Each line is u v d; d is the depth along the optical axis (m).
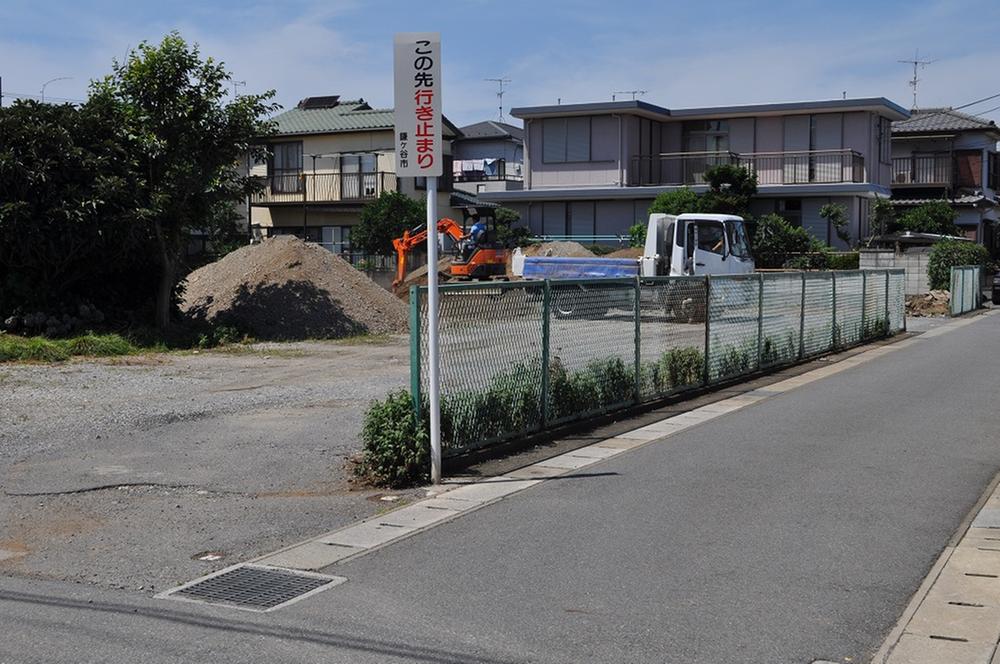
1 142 17.78
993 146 48.25
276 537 6.87
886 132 41.00
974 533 6.94
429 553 6.43
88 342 17.38
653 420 11.69
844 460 9.28
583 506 7.59
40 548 6.60
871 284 22.12
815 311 18.67
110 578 5.98
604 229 40.50
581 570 6.06
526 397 10.07
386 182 42.00
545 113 39.97
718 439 10.37
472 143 53.25
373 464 8.38
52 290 19.08
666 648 4.87
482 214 31.12
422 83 8.09
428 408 8.62
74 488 8.12
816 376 15.86
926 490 8.13
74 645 4.90
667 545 6.57
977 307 33.88
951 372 16.03
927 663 4.73
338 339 20.91
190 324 20.81
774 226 34.88
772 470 8.84
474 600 5.54
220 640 4.97
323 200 42.56
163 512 7.51
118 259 19.44
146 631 5.09
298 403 12.47
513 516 7.32
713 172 35.75
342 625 5.18
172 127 19.52
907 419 11.55
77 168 18.31
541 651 4.83
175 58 19.58
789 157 38.97
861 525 7.09
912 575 6.00
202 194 20.11
